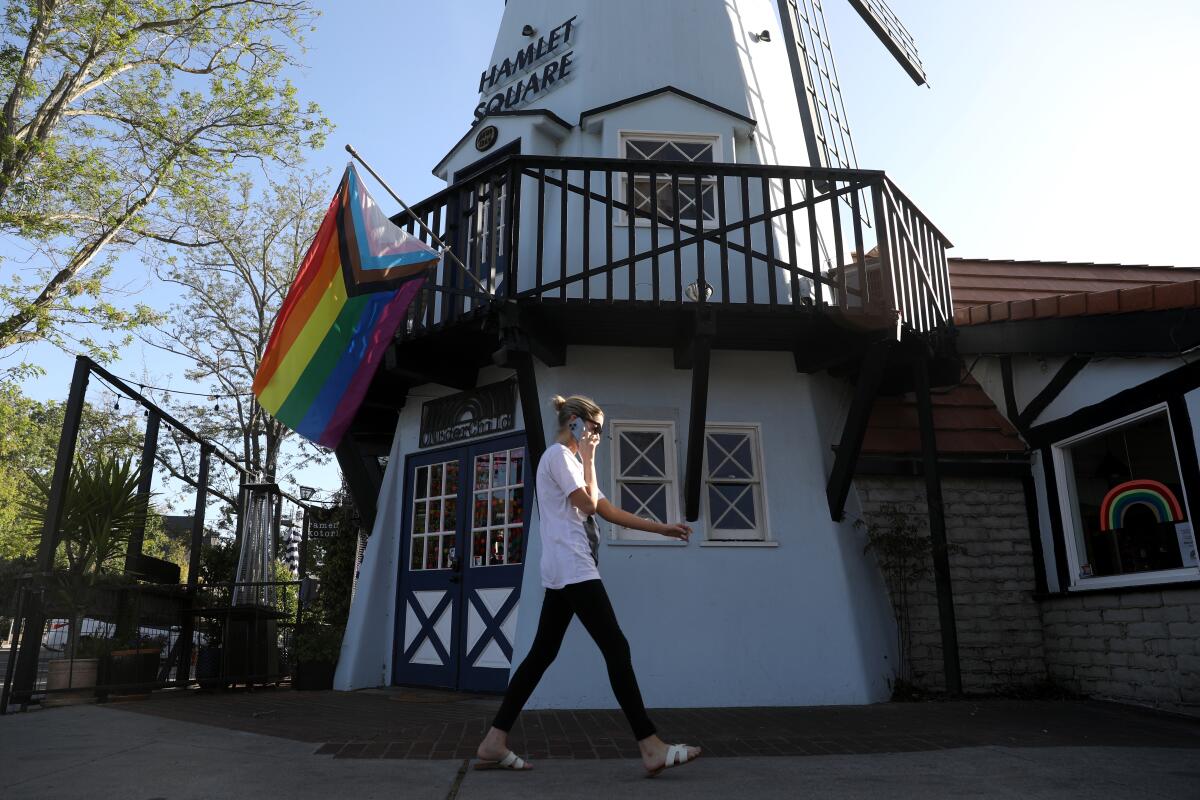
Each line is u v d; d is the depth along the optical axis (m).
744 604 7.16
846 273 8.84
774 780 3.38
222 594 9.18
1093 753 4.16
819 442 7.83
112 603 7.40
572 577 3.51
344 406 7.09
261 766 3.72
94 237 14.03
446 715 5.86
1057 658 7.64
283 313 7.80
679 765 3.74
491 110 9.42
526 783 3.31
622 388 7.76
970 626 7.78
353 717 5.72
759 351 8.07
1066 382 7.74
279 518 10.55
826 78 11.48
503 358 7.05
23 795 3.09
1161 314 6.50
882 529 7.86
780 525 7.50
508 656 7.25
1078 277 11.05
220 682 7.71
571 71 9.62
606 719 5.70
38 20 12.95
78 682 6.75
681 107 9.07
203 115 14.17
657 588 7.12
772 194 9.08
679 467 7.60
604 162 7.26
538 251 7.03
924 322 7.82
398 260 6.88
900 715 5.97
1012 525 8.11
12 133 12.73
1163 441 6.73
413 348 7.82
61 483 7.09
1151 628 6.54
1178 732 5.20
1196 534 6.20
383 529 8.52
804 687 6.93
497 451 7.95
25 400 19.88
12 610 6.43
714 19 10.02
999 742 4.59
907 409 8.59
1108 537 7.27
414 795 3.08
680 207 8.66
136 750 4.21
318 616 9.56
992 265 11.44
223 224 16.73
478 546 7.84
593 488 3.75
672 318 7.27
